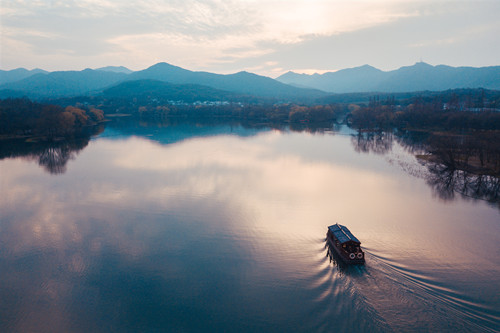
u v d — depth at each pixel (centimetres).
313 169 12375
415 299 4312
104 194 9412
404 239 6219
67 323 4175
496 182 9938
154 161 13900
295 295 4588
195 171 12125
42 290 4894
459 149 12175
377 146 17800
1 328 4097
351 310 4172
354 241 5197
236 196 9138
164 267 5478
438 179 10638
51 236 6725
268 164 13300
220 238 6525
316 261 5472
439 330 3744
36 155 15225
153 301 4575
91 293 4800
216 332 3938
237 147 17662
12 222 7462
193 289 4828
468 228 6738
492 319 3909
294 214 7725
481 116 18912
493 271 5003
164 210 8119
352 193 9319
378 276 4869
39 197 9181
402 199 8738
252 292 4703
